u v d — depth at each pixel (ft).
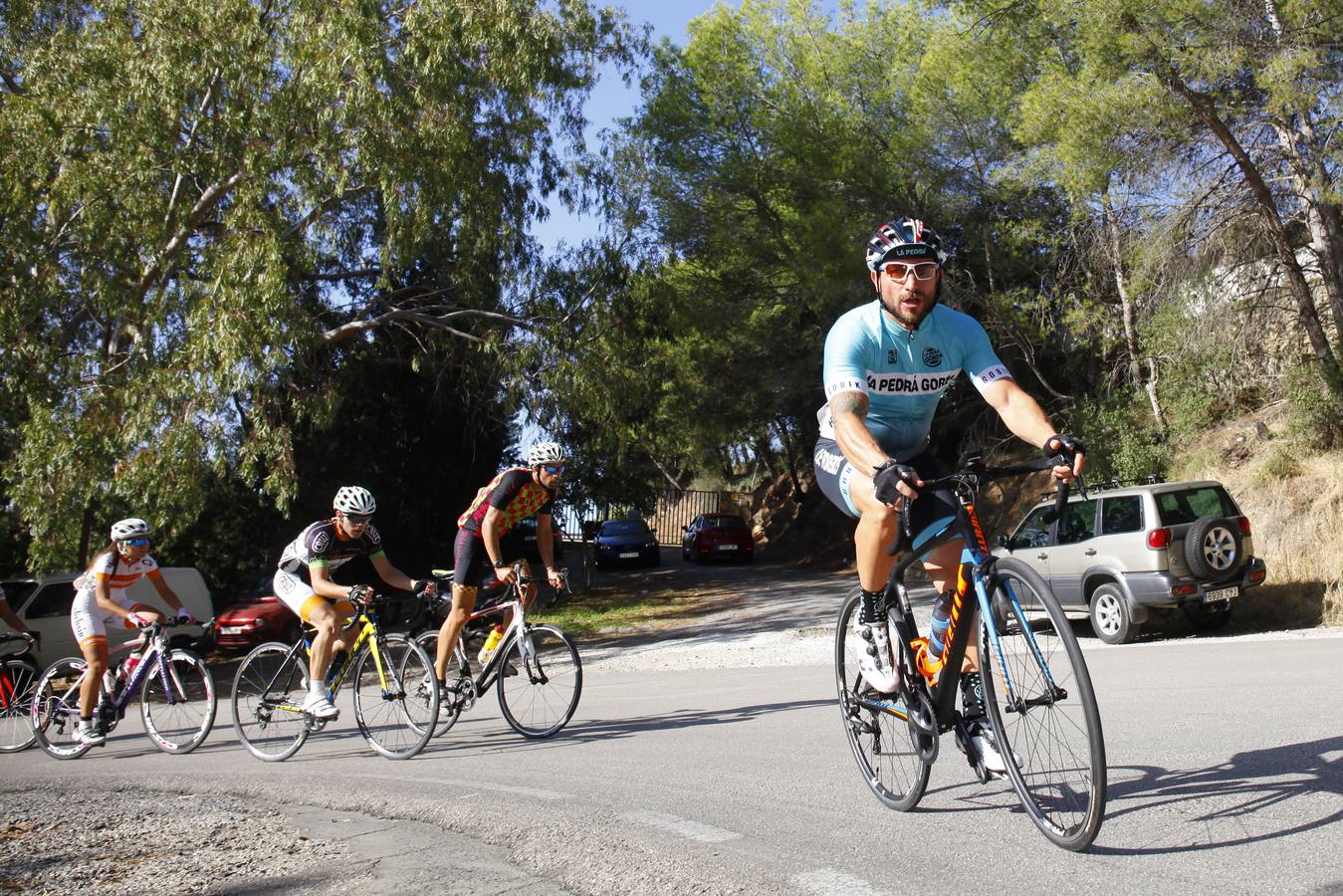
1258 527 49.21
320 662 23.39
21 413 57.06
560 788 16.84
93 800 18.92
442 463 87.04
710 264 87.86
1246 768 13.61
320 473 81.51
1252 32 50.55
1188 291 57.82
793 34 86.89
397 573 24.63
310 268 56.18
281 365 52.34
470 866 12.84
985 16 66.80
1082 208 60.90
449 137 54.90
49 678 28.73
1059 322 74.54
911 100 81.05
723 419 100.73
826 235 76.89
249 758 24.64
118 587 27.84
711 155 84.89
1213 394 61.41
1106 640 42.09
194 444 51.03
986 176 77.36
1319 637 36.45
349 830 15.15
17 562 64.64
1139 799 12.49
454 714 23.73
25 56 56.29
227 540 77.20
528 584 24.45
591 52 63.98
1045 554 44.86
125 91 51.70
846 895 10.24
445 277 69.36
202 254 54.60
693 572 109.60
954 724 12.17
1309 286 57.16
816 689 29.37
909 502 11.25
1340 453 50.42
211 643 62.59
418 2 55.36
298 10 54.13
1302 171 51.44
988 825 12.14
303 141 53.57
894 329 12.51
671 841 12.78
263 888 12.34
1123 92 50.72
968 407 88.74
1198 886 9.52
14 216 52.34
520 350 65.77
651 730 23.27
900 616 12.79
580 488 86.12
